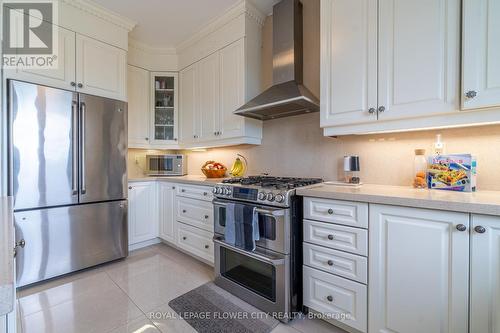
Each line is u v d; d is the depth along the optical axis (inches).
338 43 63.5
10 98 72.6
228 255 76.8
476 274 39.4
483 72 43.9
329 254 56.7
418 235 44.6
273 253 63.7
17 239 73.6
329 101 65.3
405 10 52.8
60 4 83.0
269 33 97.1
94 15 91.2
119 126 98.0
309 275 60.5
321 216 57.9
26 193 75.3
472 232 39.5
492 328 38.5
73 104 84.7
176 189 105.3
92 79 90.9
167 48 123.5
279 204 61.7
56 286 77.9
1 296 14.6
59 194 81.9
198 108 112.2
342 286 54.6
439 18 48.7
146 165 128.3
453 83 47.4
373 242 49.9
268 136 97.2
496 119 44.9
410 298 45.8
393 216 47.6
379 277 49.3
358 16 59.9
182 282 81.2
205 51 107.6
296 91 73.0
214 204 79.4
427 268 43.8
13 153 73.0
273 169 95.6
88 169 88.9
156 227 116.4
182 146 124.3
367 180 71.6
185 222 100.1
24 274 75.0
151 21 100.4
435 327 43.3
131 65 117.9
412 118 53.7
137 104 120.5
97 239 91.8
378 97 56.8
